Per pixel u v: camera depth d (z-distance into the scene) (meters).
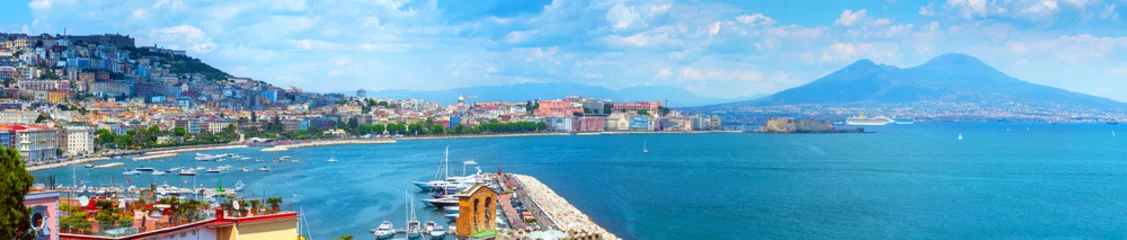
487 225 128.75
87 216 114.19
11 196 78.81
